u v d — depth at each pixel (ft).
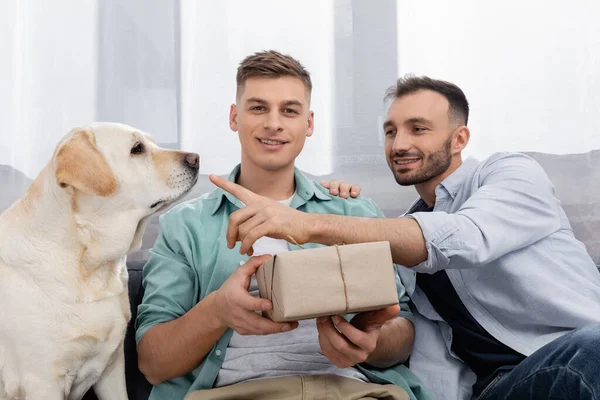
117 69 6.40
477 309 4.69
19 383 4.04
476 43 6.48
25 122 6.23
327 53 6.49
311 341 4.34
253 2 6.47
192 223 4.83
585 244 6.34
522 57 6.46
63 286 4.11
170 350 4.13
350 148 6.46
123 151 4.42
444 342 4.93
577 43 6.45
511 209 4.41
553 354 3.75
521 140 6.45
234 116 5.29
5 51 6.22
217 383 4.24
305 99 4.92
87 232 4.24
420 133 5.08
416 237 3.92
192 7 6.45
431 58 6.49
